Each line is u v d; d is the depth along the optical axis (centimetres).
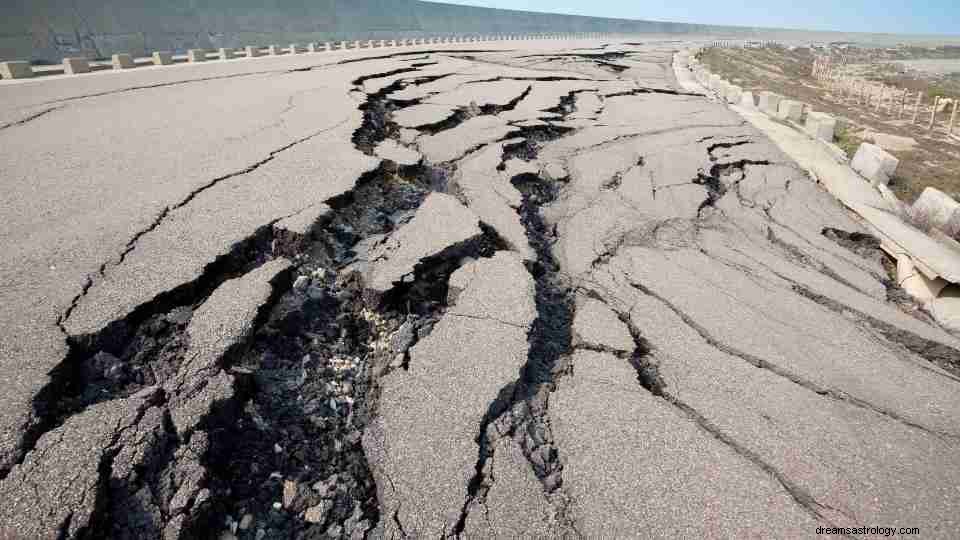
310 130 619
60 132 592
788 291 405
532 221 495
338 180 468
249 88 884
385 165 540
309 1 3195
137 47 2202
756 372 306
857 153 804
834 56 5538
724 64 2923
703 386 292
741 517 216
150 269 315
